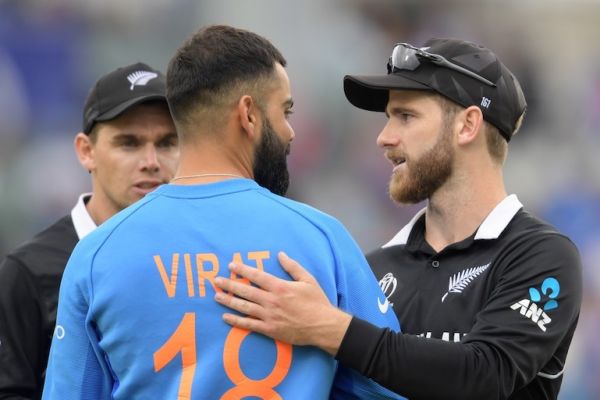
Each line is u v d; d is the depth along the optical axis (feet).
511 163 124.88
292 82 121.70
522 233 34.71
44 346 39.91
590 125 129.18
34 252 40.60
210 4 124.67
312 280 29.99
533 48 133.49
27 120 117.19
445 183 36.37
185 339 29.25
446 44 36.60
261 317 29.40
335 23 126.72
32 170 114.21
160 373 29.22
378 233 114.01
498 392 31.45
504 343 32.12
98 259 30.12
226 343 29.22
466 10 133.08
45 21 120.88
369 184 116.67
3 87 116.78
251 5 124.36
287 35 124.47
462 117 35.86
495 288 34.12
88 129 42.27
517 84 37.14
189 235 29.94
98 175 42.24
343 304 30.96
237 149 31.12
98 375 30.50
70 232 41.47
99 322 29.99
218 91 30.73
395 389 30.86
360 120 120.37
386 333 30.78
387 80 36.09
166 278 29.55
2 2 119.96
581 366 99.09
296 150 118.11
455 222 36.45
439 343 31.40
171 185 31.07
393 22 130.31
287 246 30.19
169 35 124.47
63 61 120.06
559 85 131.64
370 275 31.81
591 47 134.41
